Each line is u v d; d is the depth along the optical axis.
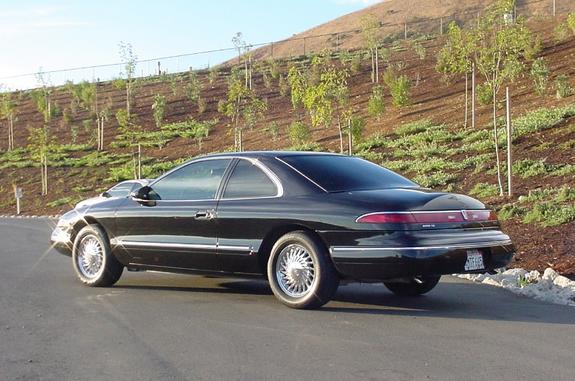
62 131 49.84
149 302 7.56
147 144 42.03
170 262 7.94
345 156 7.98
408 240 6.48
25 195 37.47
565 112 24.27
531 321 6.50
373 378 4.75
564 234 11.70
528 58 33.72
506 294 8.06
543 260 10.30
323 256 6.86
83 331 6.22
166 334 6.07
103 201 8.71
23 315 6.94
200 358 5.30
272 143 34.62
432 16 98.25
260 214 7.22
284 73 54.00
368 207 6.68
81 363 5.21
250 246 7.29
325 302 6.93
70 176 39.41
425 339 5.81
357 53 54.25
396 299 7.72
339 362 5.14
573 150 20.50
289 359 5.24
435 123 29.47
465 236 6.73
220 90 52.72
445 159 23.52
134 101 53.81
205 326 6.36
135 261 8.26
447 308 7.17
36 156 39.28
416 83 39.78
